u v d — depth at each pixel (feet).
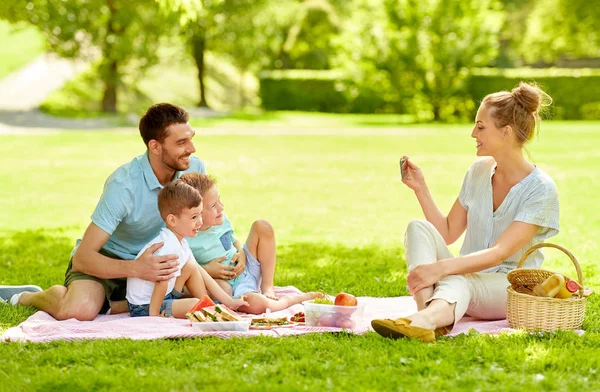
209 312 17.01
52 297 18.49
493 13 119.14
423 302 16.84
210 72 147.43
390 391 12.99
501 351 14.89
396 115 135.44
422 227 17.51
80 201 43.96
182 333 16.20
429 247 17.35
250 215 39.19
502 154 18.10
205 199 19.47
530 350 14.97
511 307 16.83
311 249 30.12
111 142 76.89
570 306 16.43
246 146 75.61
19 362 14.64
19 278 24.62
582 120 125.39
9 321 18.21
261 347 15.43
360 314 17.10
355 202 43.86
